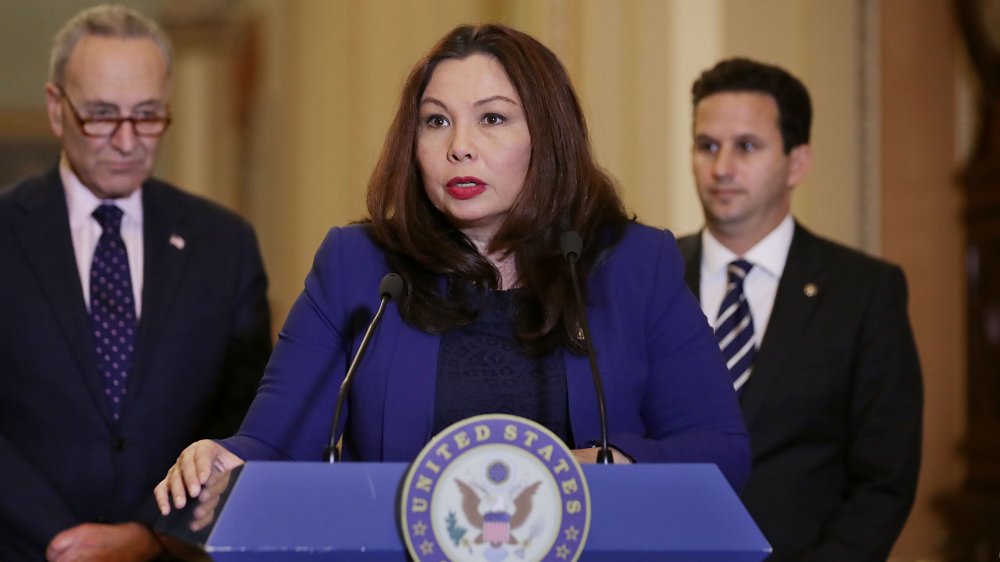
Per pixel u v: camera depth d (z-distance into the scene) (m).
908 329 5.36
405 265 3.62
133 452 5.20
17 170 14.99
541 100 3.59
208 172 14.18
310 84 13.34
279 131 13.71
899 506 5.02
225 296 5.55
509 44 3.60
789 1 8.13
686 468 2.73
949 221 8.58
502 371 3.50
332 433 3.08
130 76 5.28
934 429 8.59
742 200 5.45
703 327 3.68
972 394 8.45
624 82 8.30
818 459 5.15
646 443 3.27
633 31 8.29
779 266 5.50
